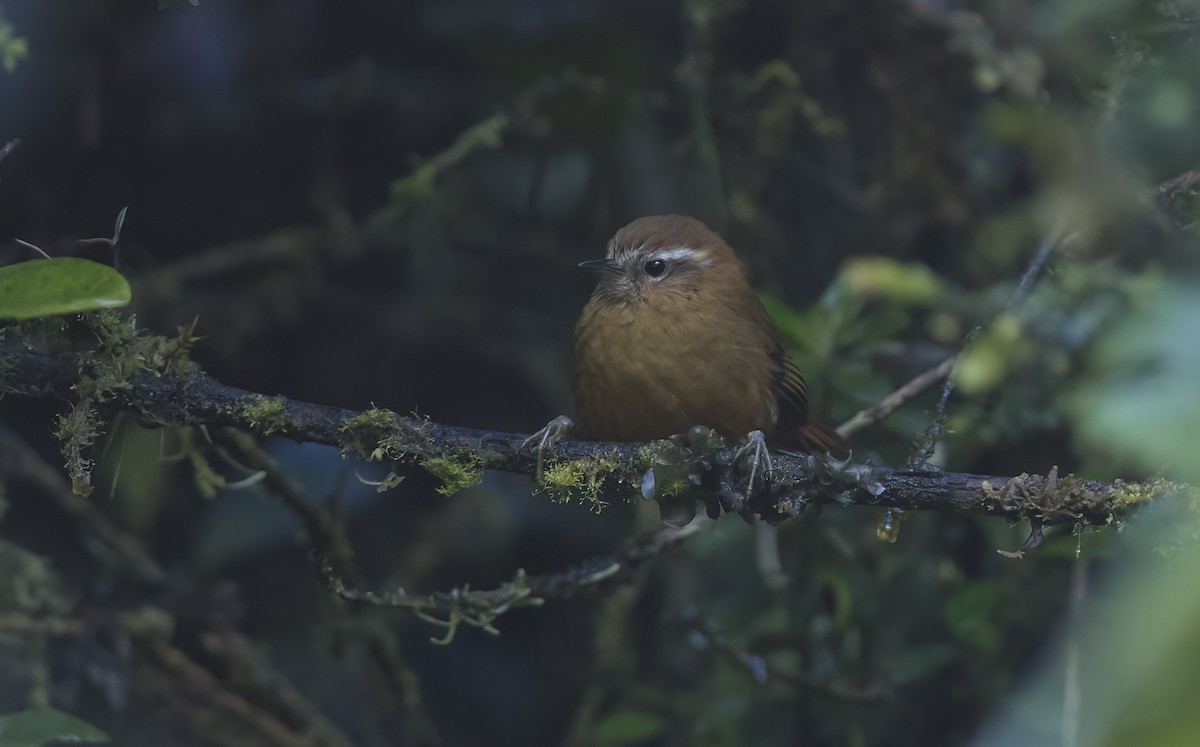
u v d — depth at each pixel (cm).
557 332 1277
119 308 667
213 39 1097
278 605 1171
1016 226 1036
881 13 1088
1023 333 898
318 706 1144
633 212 1222
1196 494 555
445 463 632
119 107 1077
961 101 1105
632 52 1184
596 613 1160
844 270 989
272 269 1195
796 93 1109
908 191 1150
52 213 1053
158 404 614
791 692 982
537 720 1219
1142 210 816
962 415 910
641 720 1008
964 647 944
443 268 1261
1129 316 789
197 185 1164
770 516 647
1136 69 824
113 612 975
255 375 1202
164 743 1009
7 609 943
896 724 1002
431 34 1179
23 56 859
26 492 1034
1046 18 967
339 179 1201
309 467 1127
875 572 953
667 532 819
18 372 603
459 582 1195
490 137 1101
